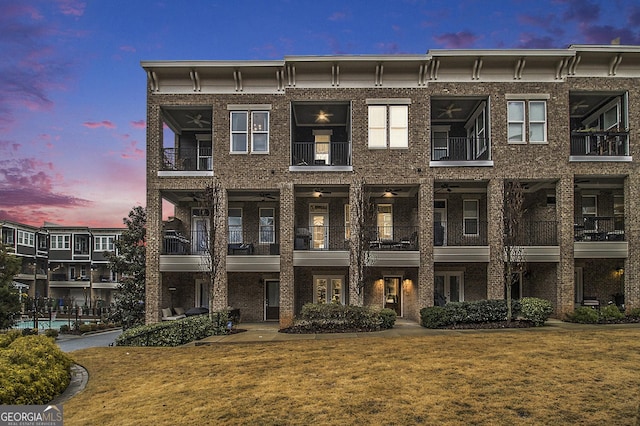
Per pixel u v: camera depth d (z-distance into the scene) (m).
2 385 8.30
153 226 19.52
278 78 19.64
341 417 7.77
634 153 19.39
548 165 19.34
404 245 20.55
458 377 9.81
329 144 22.69
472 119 21.88
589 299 21.38
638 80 19.56
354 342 14.06
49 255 47.47
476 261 19.09
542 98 19.47
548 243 20.70
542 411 7.73
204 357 12.80
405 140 19.59
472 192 22.11
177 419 7.98
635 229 19.19
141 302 24.41
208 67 19.31
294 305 19.75
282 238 19.39
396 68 19.44
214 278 18.06
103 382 10.64
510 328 16.19
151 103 19.81
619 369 10.15
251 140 19.78
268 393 9.22
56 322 34.75
